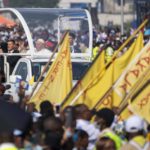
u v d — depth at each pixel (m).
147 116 29.03
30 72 45.94
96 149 24.06
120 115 28.98
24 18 49.97
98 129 27.36
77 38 49.91
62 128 25.28
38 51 48.19
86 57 48.94
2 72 46.16
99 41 67.31
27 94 40.91
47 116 27.06
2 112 23.53
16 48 49.31
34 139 24.16
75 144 25.38
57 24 50.19
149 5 69.06
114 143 24.02
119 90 30.34
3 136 22.89
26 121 23.45
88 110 27.73
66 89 34.91
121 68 31.36
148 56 30.50
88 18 50.19
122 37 67.81
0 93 38.59
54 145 23.83
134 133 24.91
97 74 31.20
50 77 34.94
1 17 52.22
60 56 35.12
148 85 29.12
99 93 30.91
